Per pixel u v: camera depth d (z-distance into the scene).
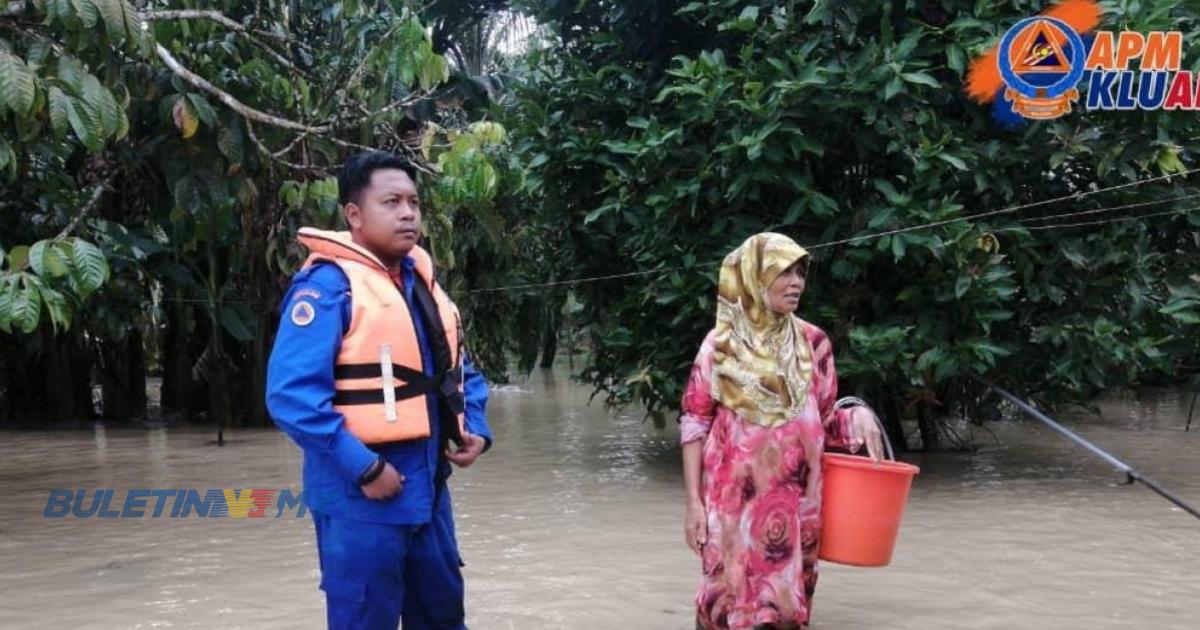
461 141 9.41
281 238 9.73
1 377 14.23
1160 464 8.45
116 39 5.60
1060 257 7.33
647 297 7.58
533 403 15.52
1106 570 5.02
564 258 9.38
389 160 2.81
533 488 7.69
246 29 7.90
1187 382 14.63
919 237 6.72
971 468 8.38
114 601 4.60
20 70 5.22
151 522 6.57
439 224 9.80
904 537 5.79
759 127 6.91
